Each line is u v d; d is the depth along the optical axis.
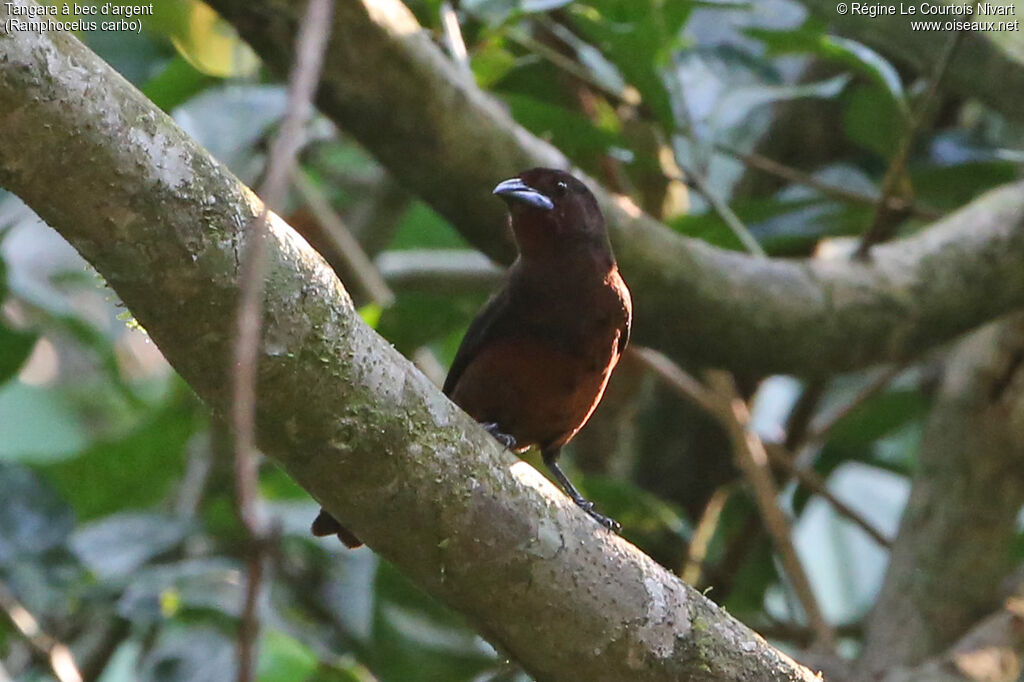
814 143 12.82
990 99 10.26
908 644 10.50
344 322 5.05
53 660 9.51
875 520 16.11
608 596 5.80
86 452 11.91
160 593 9.88
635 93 10.87
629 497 11.12
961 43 9.20
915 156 10.69
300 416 5.09
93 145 4.48
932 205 11.59
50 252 15.34
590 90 11.05
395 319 10.61
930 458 10.88
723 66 10.91
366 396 5.17
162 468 12.16
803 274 8.98
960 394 10.73
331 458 5.23
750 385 13.09
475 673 10.62
